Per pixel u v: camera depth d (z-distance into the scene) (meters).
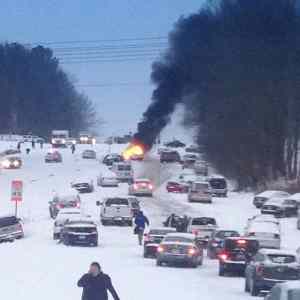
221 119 190.12
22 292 55.91
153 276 72.06
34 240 106.12
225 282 71.31
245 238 77.38
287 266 62.38
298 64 181.88
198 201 159.25
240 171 193.12
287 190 177.25
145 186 166.25
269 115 185.88
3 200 156.38
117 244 103.38
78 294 55.34
